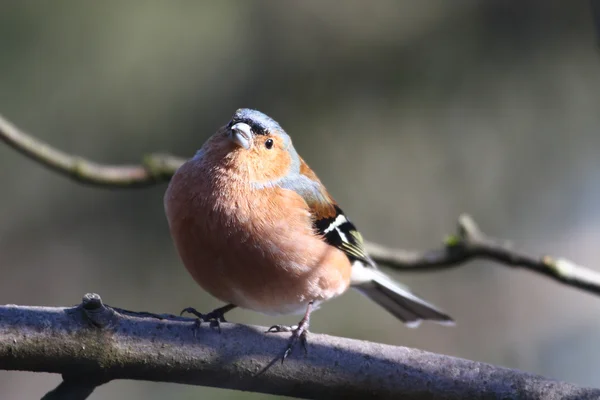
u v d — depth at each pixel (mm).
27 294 12836
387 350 5707
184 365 5477
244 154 6691
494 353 13633
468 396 5594
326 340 5707
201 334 5539
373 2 12688
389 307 8945
